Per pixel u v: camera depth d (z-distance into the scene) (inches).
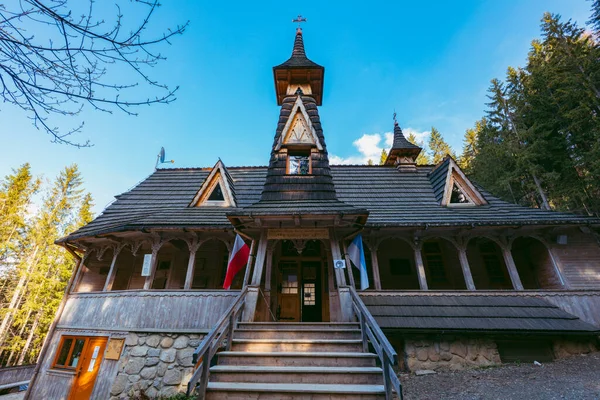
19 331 1058.7
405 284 462.9
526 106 847.7
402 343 354.9
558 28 831.1
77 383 375.6
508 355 353.4
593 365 307.3
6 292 1052.5
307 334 265.6
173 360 352.2
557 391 243.4
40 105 124.3
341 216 331.6
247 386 196.5
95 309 414.9
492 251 480.4
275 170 423.5
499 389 258.5
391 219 426.6
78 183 1229.1
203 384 188.5
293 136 458.3
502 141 903.7
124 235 436.8
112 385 350.9
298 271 481.4
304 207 352.2
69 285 465.7
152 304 384.5
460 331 331.9
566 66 762.2
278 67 530.3
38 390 392.5
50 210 1125.1
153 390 339.3
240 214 329.4
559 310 363.6
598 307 370.6
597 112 682.2
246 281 319.9
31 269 1007.0
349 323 275.1
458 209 468.4
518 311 360.2
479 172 965.2
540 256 437.4
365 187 561.0
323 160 431.8
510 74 933.8
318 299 469.7
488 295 388.2
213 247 494.9
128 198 551.8
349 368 215.6
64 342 419.2
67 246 465.7
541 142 763.4
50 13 109.4
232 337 255.9
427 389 273.1
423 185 561.9
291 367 215.8
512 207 470.0
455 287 455.2
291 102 508.4
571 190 711.7
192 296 385.1
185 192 569.9
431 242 490.3
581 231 418.6
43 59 117.2
